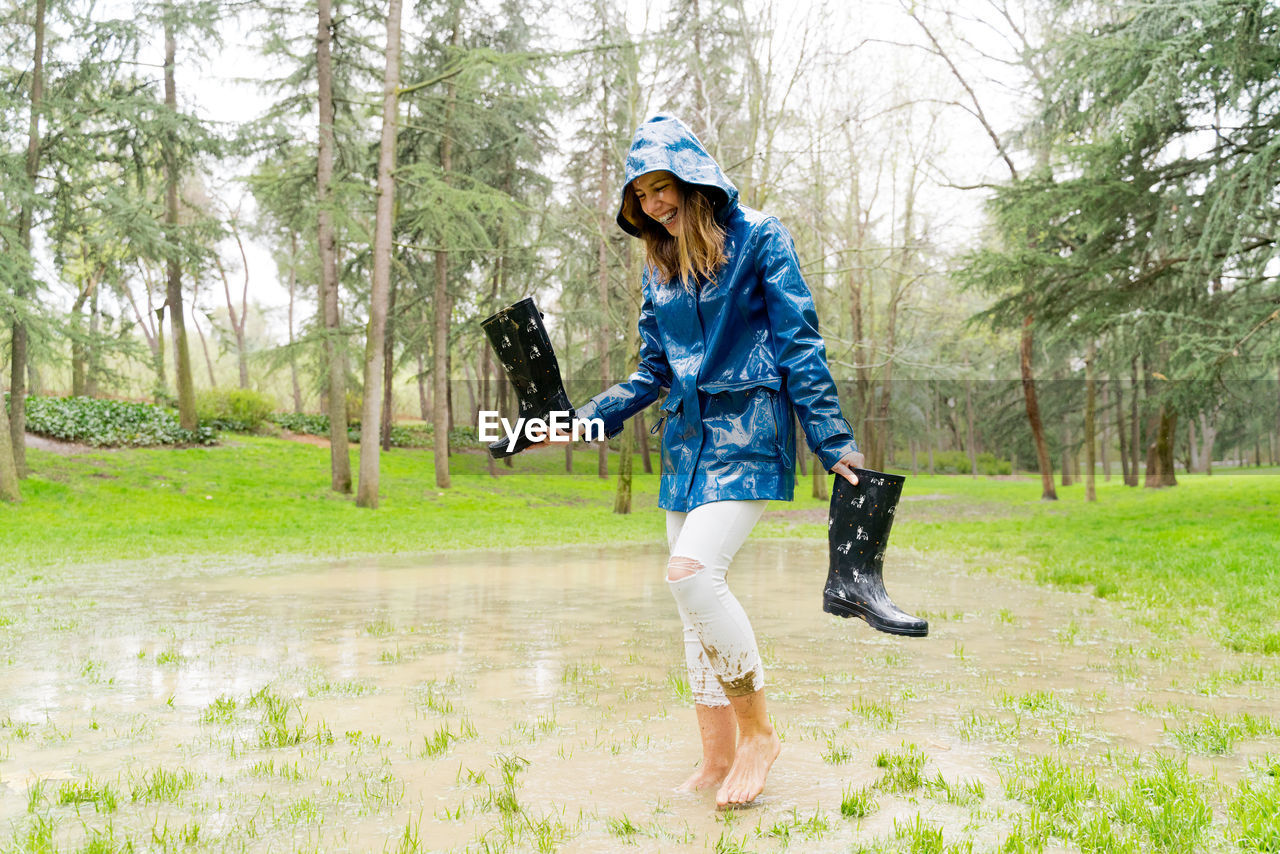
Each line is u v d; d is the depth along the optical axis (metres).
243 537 12.23
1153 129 12.66
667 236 2.11
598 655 4.15
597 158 23.06
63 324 14.00
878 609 1.73
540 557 10.00
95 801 2.07
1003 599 6.22
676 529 2.14
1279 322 11.38
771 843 1.79
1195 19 11.59
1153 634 4.74
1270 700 3.20
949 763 2.39
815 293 21.08
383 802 2.09
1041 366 27.02
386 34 17.77
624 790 2.17
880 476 1.79
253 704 3.12
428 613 5.58
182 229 19.33
